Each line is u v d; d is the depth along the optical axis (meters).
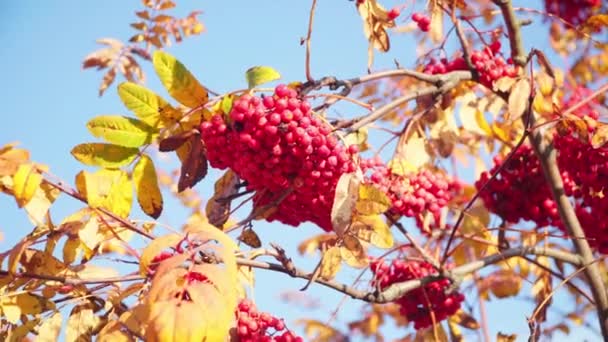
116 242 1.00
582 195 1.18
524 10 1.20
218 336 0.87
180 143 1.01
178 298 0.88
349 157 1.00
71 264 0.99
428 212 1.13
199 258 0.95
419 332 1.21
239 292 1.02
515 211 1.21
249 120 0.98
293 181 1.00
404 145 1.16
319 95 1.04
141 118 1.00
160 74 1.00
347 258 1.01
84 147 0.99
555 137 1.13
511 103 1.08
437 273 1.16
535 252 1.15
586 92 1.32
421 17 1.19
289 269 1.02
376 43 1.09
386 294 1.08
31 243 0.98
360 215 1.00
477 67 1.17
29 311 0.98
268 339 0.97
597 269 1.15
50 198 0.97
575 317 1.39
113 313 0.96
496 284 1.30
